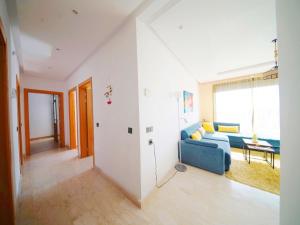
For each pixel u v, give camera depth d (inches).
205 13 62.6
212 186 78.5
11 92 61.7
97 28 71.6
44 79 154.8
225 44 92.4
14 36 73.8
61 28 69.8
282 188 28.5
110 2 55.1
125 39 69.0
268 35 81.7
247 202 65.1
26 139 139.4
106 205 64.1
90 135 138.6
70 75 150.5
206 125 191.8
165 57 93.6
